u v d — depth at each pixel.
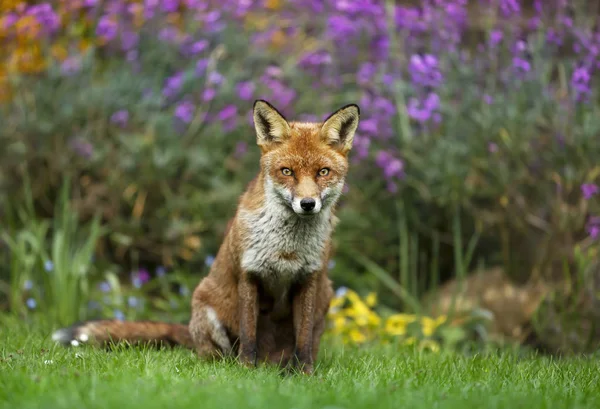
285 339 8.55
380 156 12.94
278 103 13.79
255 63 14.53
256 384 6.14
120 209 13.77
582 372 7.68
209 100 13.66
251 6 15.15
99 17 14.70
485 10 13.42
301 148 7.82
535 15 13.15
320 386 6.32
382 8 13.92
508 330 11.78
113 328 9.02
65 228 12.12
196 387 5.79
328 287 8.62
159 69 14.45
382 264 14.05
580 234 12.01
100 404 5.15
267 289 8.09
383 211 13.72
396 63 13.38
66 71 13.73
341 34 13.87
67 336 8.83
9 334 9.42
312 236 7.86
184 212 13.66
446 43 13.15
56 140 13.59
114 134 13.64
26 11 13.70
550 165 12.29
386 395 5.78
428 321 11.34
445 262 14.17
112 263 13.91
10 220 12.45
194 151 13.32
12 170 13.81
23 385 5.72
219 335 8.31
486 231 13.49
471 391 6.21
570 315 10.98
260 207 7.84
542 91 12.08
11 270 12.19
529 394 6.20
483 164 12.45
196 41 14.30
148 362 7.15
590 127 11.28
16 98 13.69
